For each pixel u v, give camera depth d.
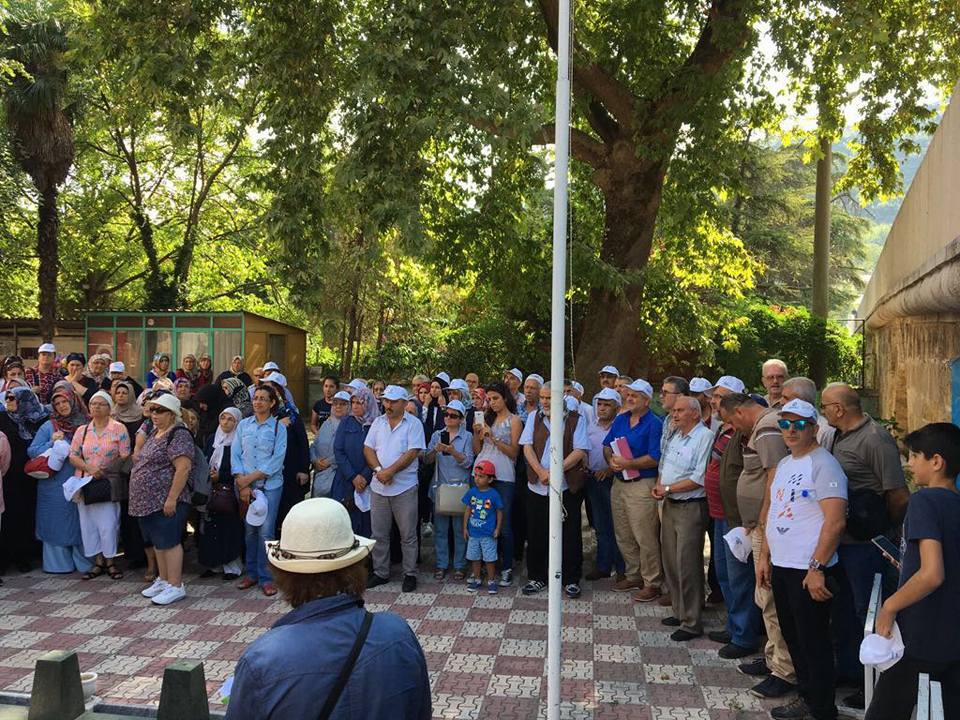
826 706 4.88
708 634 6.64
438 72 10.20
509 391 8.99
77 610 7.29
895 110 15.27
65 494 8.15
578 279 13.49
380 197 10.31
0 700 5.38
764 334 19.84
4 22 19.33
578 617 7.11
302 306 11.85
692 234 16.28
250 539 7.91
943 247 6.78
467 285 15.44
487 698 5.48
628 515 7.58
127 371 22.20
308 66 12.20
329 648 2.17
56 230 22.36
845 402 5.29
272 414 8.04
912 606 3.73
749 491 5.72
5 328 23.95
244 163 26.95
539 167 14.30
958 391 7.53
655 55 14.64
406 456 7.78
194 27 11.80
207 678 5.75
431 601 7.55
